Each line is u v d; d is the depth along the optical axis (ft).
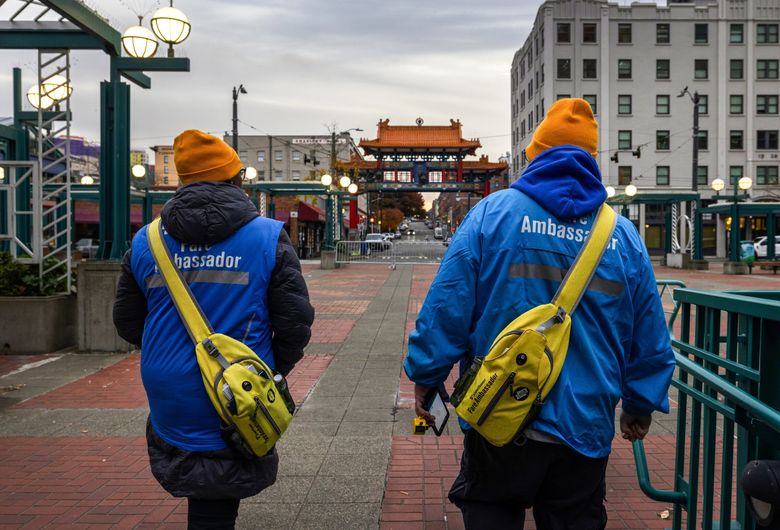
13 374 23.32
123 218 28.04
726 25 157.48
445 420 7.05
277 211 128.98
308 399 19.61
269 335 7.67
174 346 7.14
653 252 159.12
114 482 13.14
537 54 170.30
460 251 6.50
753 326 7.00
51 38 27.43
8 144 38.81
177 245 7.39
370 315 38.19
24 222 38.22
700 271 87.97
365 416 17.71
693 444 8.89
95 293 27.09
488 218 6.56
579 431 6.00
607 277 6.36
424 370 6.46
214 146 7.59
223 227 7.29
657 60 159.12
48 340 27.17
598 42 159.33
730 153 158.51
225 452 6.97
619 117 159.63
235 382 6.66
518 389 5.77
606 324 6.32
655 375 6.71
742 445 7.97
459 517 11.32
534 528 10.74
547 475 6.36
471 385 6.05
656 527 10.86
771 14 157.07
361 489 12.52
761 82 157.79
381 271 79.87
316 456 14.39
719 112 157.99
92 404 19.25
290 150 279.69
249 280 7.34
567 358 6.15
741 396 6.62
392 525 11.03
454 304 6.38
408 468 13.66
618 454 14.34
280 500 12.04
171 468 7.03
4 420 17.61
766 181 158.20
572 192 6.48
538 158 6.81
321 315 38.22
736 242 80.84
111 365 24.82
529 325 5.99
